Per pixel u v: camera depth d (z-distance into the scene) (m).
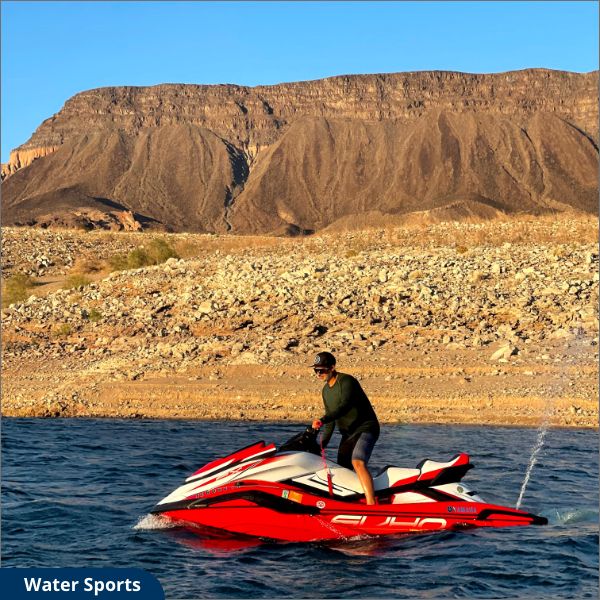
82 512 12.34
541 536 11.23
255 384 22.81
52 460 16.06
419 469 12.05
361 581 9.66
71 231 67.50
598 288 29.47
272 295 30.56
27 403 22.56
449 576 9.77
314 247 47.19
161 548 10.77
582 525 11.76
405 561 10.32
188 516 11.50
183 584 9.55
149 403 22.05
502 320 27.03
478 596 9.16
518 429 18.91
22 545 10.83
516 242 44.00
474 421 19.73
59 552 10.59
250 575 9.87
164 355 26.05
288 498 11.33
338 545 11.00
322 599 9.13
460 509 11.71
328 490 11.48
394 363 23.61
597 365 23.03
